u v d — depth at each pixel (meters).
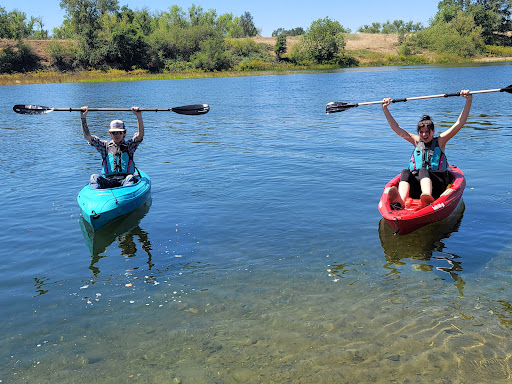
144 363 3.59
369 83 33.97
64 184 8.62
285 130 14.46
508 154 9.82
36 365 3.60
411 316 4.07
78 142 13.11
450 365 3.43
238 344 3.77
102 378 3.43
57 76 52.78
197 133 14.38
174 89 34.53
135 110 7.69
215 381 3.36
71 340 3.90
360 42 84.88
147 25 77.81
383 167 9.31
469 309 4.15
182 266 5.21
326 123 15.69
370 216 6.59
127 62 65.00
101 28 65.88
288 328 3.96
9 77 51.44
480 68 50.41
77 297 4.60
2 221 6.73
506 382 3.25
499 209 6.59
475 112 16.84
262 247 5.64
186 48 71.06
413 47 79.94
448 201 6.14
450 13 91.31
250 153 11.08
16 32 65.00
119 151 7.60
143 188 7.46
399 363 3.47
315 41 74.12
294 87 33.28
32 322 4.18
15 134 14.70
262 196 7.66
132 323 4.12
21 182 8.78
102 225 6.43
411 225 5.83
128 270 5.16
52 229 6.43
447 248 5.44
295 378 3.36
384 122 15.47
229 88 34.44
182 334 3.93
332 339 3.79
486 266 4.95
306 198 7.48
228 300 4.45
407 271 4.92
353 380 3.32
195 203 7.40
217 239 5.93
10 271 5.19
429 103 20.72
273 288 4.64
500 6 88.94
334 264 5.14
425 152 6.59
